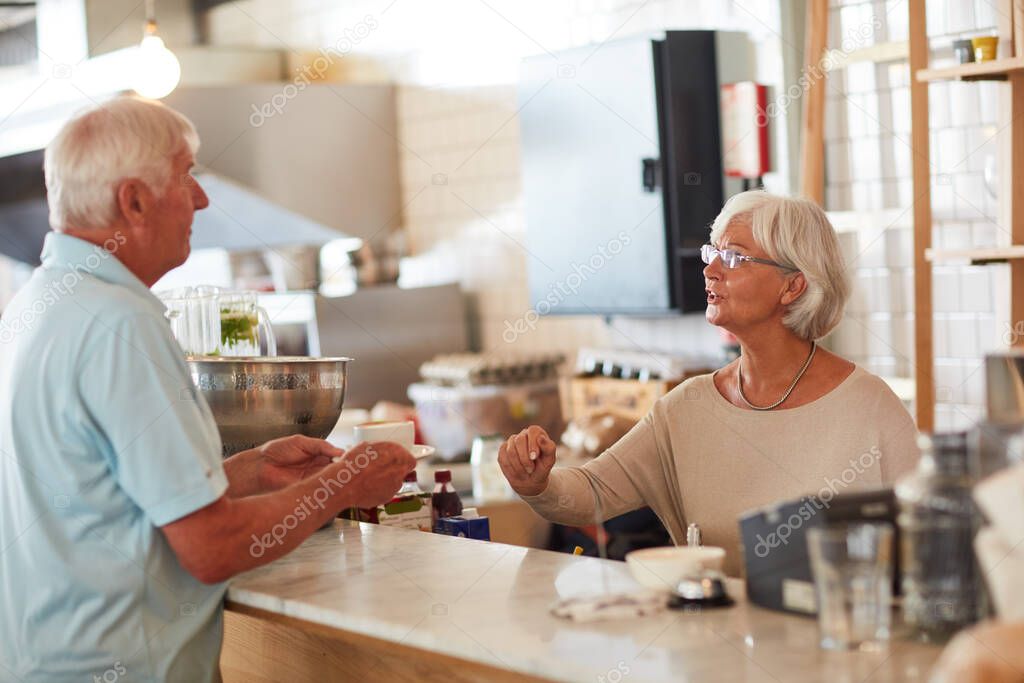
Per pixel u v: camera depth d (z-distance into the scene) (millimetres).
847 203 4336
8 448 1908
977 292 3945
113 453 1869
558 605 1663
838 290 2457
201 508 1837
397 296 5750
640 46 4543
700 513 2523
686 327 4871
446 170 5957
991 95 3838
